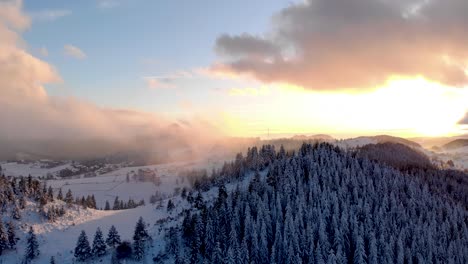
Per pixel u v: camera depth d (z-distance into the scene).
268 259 101.12
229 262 94.62
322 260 93.62
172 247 113.50
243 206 120.50
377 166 153.38
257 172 149.62
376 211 116.12
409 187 137.38
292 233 101.75
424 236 109.12
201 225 110.50
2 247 113.75
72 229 136.62
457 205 135.50
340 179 138.38
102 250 114.69
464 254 107.44
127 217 152.62
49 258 114.62
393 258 100.69
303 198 118.12
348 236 105.75
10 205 134.88
